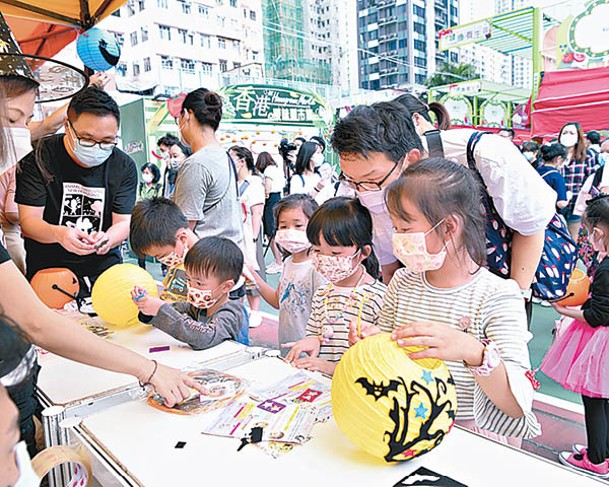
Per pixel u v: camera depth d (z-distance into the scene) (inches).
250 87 316.5
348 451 32.1
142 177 260.1
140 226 69.9
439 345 31.3
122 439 34.2
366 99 386.6
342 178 64.7
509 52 446.0
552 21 339.9
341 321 58.2
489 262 55.9
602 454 71.4
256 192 183.8
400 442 28.9
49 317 35.9
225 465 30.9
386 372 29.3
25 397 36.6
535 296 66.6
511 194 51.5
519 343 38.6
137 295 56.9
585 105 258.4
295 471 30.1
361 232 55.9
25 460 19.2
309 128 342.0
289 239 72.7
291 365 47.0
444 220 39.3
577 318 75.9
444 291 43.9
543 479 28.7
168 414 37.8
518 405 34.8
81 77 72.7
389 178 49.8
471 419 42.4
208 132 88.9
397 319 46.6
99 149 73.8
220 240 61.6
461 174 40.9
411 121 50.9
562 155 180.4
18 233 85.9
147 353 53.8
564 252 65.6
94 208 81.4
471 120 455.8
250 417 36.7
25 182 75.9
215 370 46.0
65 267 79.7
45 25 107.0
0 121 44.4
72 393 42.2
